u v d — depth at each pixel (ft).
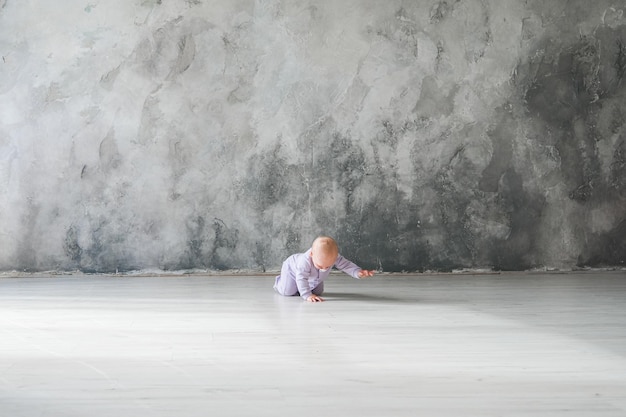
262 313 14.19
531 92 23.97
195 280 21.04
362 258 23.25
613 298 16.62
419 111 23.54
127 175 22.65
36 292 17.98
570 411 7.24
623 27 24.32
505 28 23.93
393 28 23.52
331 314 14.02
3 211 22.29
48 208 22.44
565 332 11.87
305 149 23.18
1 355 10.07
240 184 22.98
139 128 22.70
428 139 23.53
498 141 23.79
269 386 8.26
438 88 23.62
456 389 8.09
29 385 8.34
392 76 23.49
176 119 22.82
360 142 23.34
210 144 22.90
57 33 22.59
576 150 24.07
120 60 22.74
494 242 23.63
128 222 22.61
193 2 22.93
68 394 7.93
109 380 8.57
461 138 23.66
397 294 17.49
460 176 23.59
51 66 22.57
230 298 16.66
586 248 23.99
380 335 11.60
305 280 16.14
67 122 22.56
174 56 22.86
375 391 8.02
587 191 24.07
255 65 23.11
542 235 23.85
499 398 7.73
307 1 23.30
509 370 9.03
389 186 23.38
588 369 9.08
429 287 19.12
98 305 15.48
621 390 8.04
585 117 24.16
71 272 22.43
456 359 9.70
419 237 23.40
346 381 8.48
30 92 22.49
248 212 22.98
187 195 22.80
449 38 23.70
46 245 22.39
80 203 22.52
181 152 22.80
